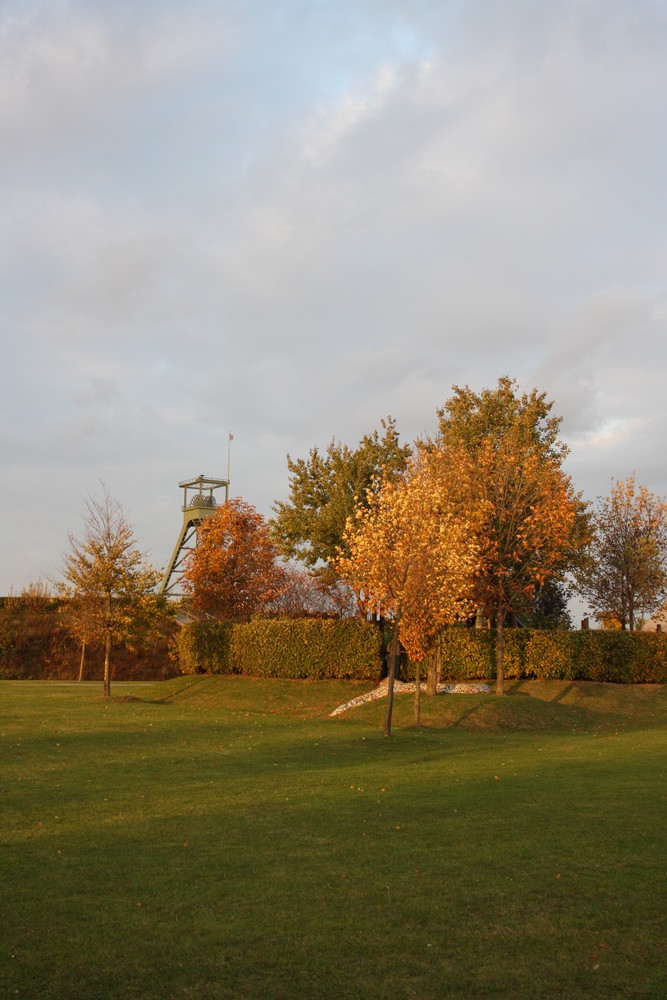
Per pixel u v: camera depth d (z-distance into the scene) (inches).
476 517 1190.9
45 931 297.6
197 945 285.6
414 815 493.4
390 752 804.0
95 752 763.4
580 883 352.8
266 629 1448.1
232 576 1951.3
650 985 255.9
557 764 714.8
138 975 261.4
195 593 1945.1
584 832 444.8
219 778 631.2
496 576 1259.8
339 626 1390.3
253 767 693.3
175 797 550.3
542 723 1091.9
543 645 1357.0
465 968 268.2
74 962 270.8
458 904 327.6
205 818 484.1
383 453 1665.8
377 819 481.7
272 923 306.3
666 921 307.7
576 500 1537.9
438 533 950.4
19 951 279.3
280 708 1254.3
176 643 1739.7
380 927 303.0
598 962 272.4
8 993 247.9
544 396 1609.3
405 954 279.0
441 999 246.8
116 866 379.9
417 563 933.2
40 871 370.9
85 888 346.6
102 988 252.5
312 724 1056.2
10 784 591.8
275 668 1423.5
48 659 2222.0
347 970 266.4
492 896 336.8
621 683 1359.5
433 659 1219.2
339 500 1582.2
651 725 1131.9
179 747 808.9
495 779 628.7
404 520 925.8
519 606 1385.3
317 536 1579.7
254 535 1958.7
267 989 252.8
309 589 2322.8
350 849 411.5
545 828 455.2
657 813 493.7
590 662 1348.4
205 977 260.5
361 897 335.9
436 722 1069.1
